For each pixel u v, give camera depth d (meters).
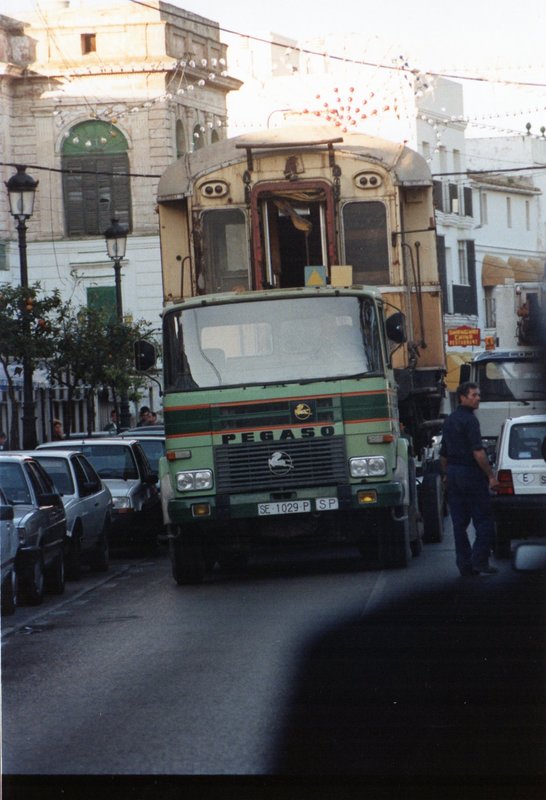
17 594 22.70
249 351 23.77
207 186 26.53
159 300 59.88
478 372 41.62
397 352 26.30
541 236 27.64
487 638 16.98
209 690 14.34
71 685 15.02
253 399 23.55
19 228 38.53
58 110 57.69
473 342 28.06
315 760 11.27
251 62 44.56
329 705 13.50
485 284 27.94
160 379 49.00
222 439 23.61
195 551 24.53
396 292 26.53
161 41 50.53
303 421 23.52
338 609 19.92
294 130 26.70
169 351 23.84
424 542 29.81
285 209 26.53
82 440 33.84
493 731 12.33
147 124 55.00
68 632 19.44
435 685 14.20
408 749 11.76
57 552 24.80
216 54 46.25
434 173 29.59
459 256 28.06
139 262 59.53
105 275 59.88
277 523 23.83
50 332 44.56
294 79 39.28
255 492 23.58
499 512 23.30
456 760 11.27
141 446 36.31
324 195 26.45
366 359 23.61
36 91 58.09
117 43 50.44
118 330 46.78
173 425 23.72
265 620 19.25
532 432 23.61
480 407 41.47
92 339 46.12
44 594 24.86
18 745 12.04
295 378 23.55
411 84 34.09
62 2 49.78
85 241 60.09
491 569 22.41
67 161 58.78
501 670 15.06
